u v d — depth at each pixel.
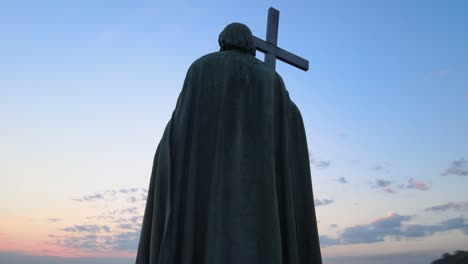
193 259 5.48
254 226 5.58
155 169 6.05
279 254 5.50
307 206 6.15
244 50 6.64
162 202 5.68
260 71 6.35
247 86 6.20
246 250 5.45
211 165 5.82
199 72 6.26
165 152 5.82
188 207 5.63
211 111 6.05
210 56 6.40
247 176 5.77
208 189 5.73
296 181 6.22
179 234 5.57
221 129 5.94
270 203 5.69
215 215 5.55
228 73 6.22
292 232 5.75
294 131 6.44
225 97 6.09
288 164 6.05
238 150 5.84
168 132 5.97
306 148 6.44
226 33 6.70
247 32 6.74
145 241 5.77
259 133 5.99
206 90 6.16
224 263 5.37
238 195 5.66
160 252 5.39
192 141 5.92
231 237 5.48
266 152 5.91
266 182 5.78
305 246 6.00
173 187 5.70
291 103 6.54
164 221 5.63
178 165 5.78
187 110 6.03
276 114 6.28
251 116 6.08
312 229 6.04
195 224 5.60
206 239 5.49
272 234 5.56
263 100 6.16
